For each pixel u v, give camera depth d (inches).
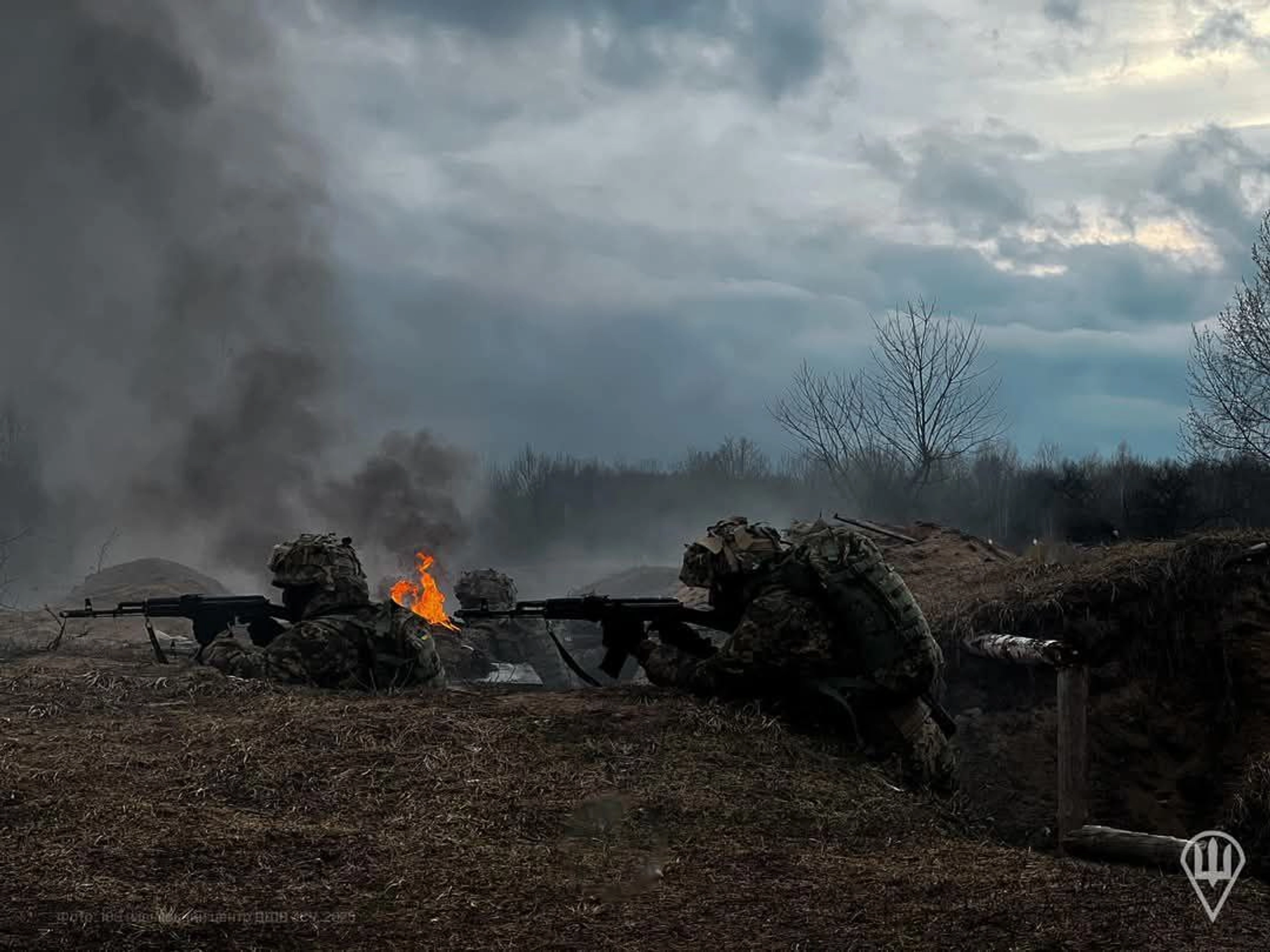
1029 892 234.2
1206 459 1106.1
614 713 335.6
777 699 345.4
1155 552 489.1
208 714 327.6
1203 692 460.8
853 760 331.0
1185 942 209.9
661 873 243.6
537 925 215.0
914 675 335.0
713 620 359.6
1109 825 448.5
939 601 509.0
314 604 383.9
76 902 211.3
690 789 292.2
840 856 263.1
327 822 264.4
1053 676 458.9
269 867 235.6
